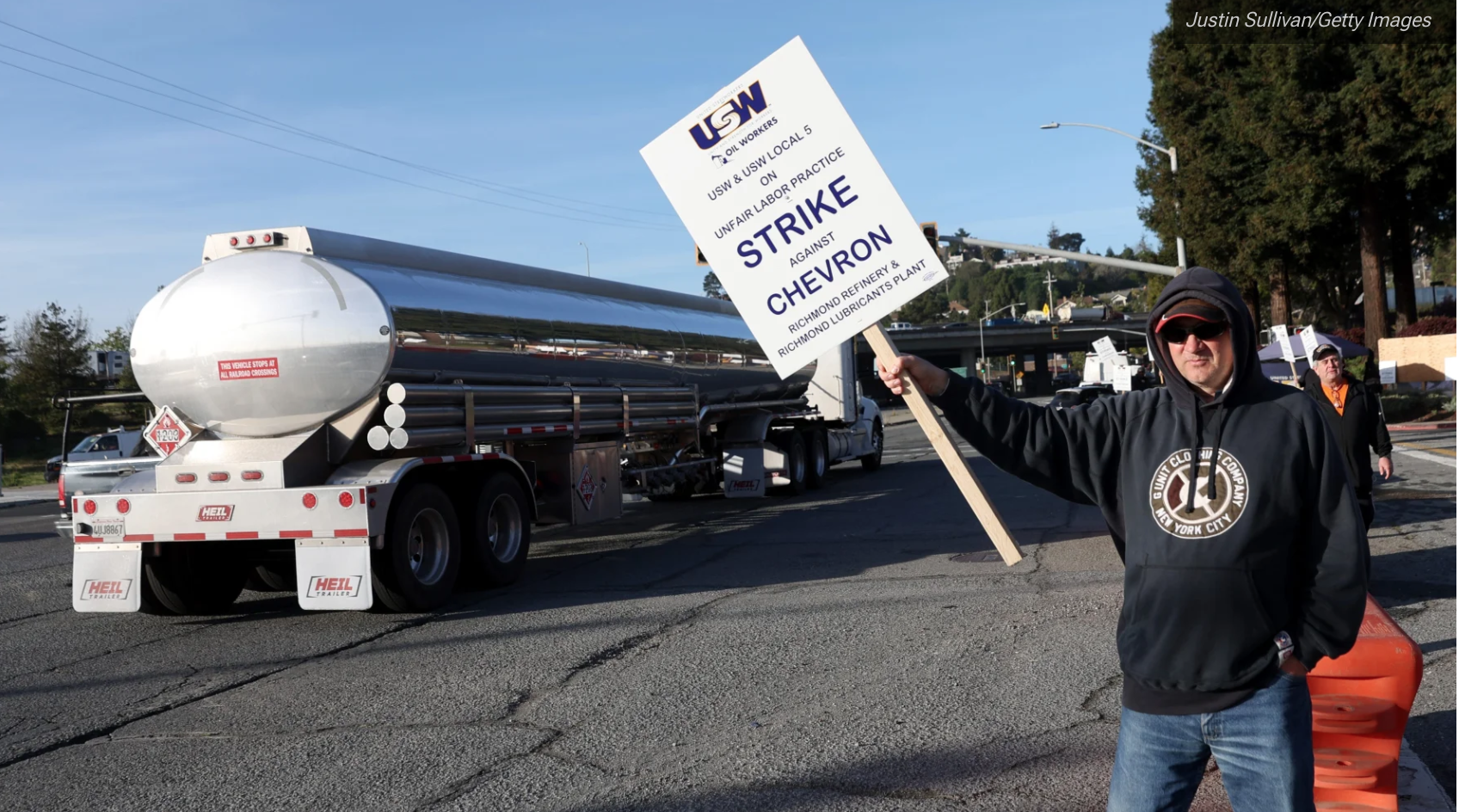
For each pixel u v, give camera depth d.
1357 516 2.54
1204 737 2.63
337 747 5.58
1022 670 6.43
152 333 9.52
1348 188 35.31
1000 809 4.39
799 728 5.56
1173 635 2.61
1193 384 2.69
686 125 3.28
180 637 8.72
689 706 6.02
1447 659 6.33
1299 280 52.84
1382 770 4.04
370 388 9.23
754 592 9.43
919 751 5.12
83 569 9.30
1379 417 8.27
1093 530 12.37
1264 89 36.16
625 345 13.91
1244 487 2.56
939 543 11.96
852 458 22.73
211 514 9.00
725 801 4.61
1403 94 32.31
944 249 29.70
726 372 17.05
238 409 9.38
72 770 5.39
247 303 9.34
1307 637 2.57
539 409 11.54
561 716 5.96
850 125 3.17
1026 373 123.69
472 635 8.20
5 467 48.00
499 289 11.57
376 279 9.55
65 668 7.70
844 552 11.62
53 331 55.78
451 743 5.55
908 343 112.62
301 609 9.80
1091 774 4.73
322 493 8.74
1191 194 39.91
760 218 3.24
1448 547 9.95
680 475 16.30
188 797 4.94
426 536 9.52
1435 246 45.16
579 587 10.20
